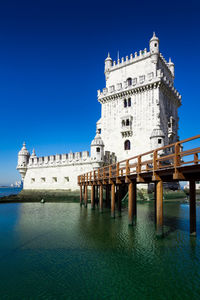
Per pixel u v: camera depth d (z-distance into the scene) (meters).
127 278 9.84
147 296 8.44
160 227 15.54
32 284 9.50
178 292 8.68
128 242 14.88
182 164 12.58
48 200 48.69
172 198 48.84
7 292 8.91
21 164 59.00
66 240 15.76
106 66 59.84
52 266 11.27
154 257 12.10
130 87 51.97
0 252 13.46
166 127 51.66
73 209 33.19
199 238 15.55
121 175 21.80
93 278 9.90
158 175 15.34
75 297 8.48
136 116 51.03
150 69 51.84
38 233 18.08
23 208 35.53
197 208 35.38
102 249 13.60
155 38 51.50
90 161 45.50
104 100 57.25
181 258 11.92
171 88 54.50
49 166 53.56
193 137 11.66
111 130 54.91
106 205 35.00
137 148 49.84
